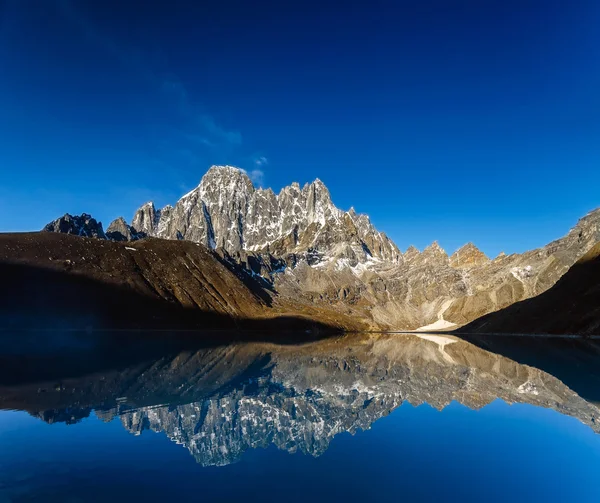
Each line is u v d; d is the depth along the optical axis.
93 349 89.50
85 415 32.22
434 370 70.31
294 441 27.89
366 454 25.48
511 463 24.23
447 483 21.17
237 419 33.22
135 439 27.06
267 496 19.14
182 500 18.55
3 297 160.25
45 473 21.30
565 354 102.00
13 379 46.44
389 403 41.00
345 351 117.69
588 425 32.72
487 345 143.12
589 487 20.98
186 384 48.03
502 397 44.16
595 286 196.88
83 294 182.00
